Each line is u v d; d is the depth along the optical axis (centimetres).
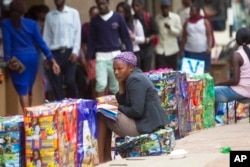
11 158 1761
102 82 2936
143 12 3406
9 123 1759
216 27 5234
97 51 2945
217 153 2042
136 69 2041
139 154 2012
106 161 1997
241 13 5725
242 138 2323
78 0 3566
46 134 1730
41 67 2958
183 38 3553
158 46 3631
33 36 2595
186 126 2461
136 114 2000
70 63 2986
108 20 2923
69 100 1908
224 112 2739
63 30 2967
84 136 1872
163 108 2202
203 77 2630
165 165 1858
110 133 2014
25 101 2602
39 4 3312
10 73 2597
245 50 2712
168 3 3619
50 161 1730
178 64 3675
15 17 2558
